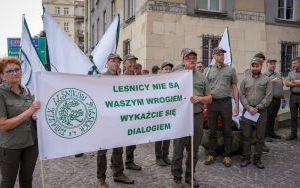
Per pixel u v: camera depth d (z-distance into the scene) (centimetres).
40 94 417
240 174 646
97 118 458
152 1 1341
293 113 905
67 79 435
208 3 1458
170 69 720
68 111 437
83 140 449
